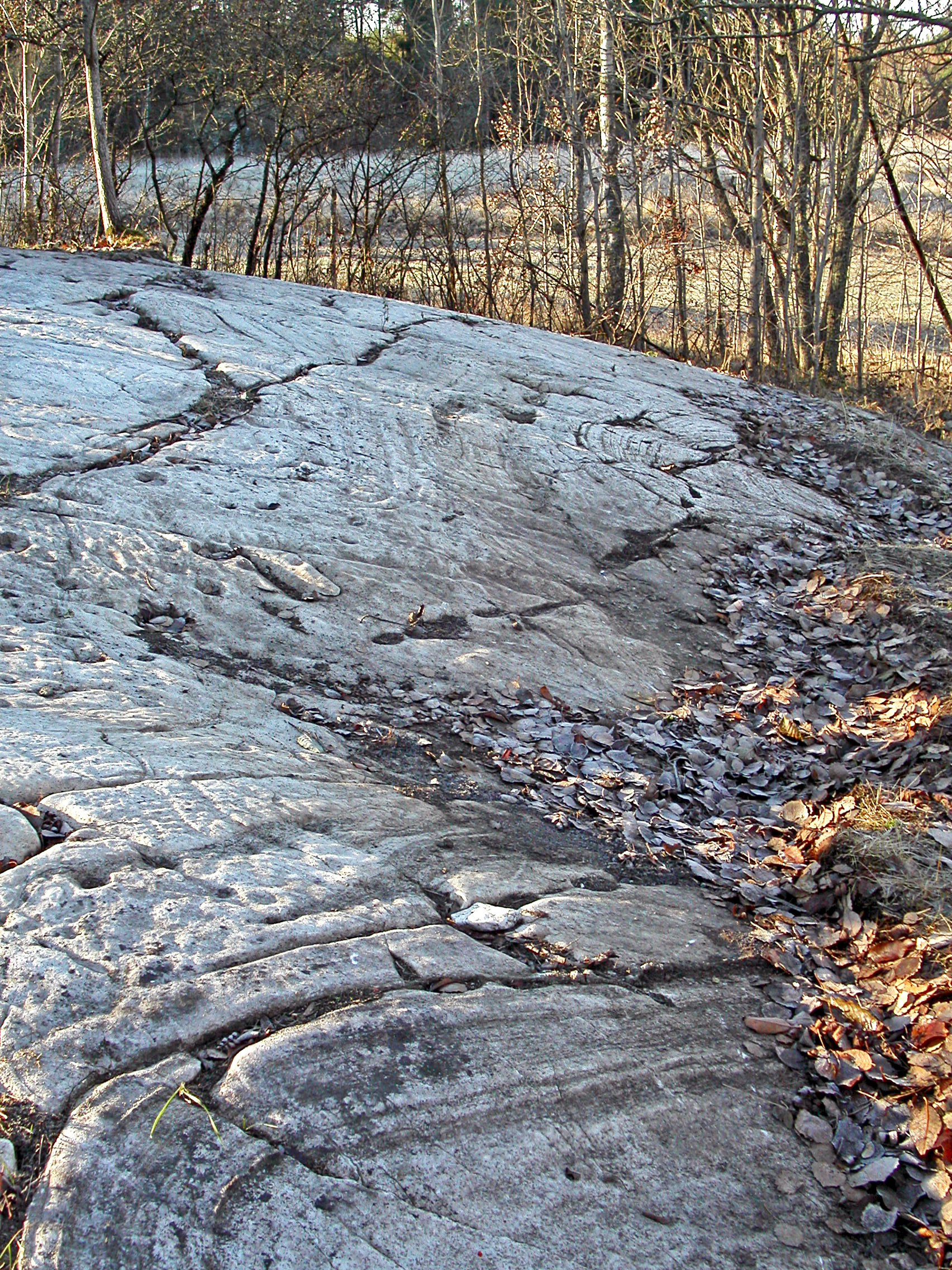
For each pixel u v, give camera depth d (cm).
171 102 1478
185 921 294
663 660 592
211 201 1351
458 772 441
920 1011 336
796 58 1334
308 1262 217
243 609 518
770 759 520
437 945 311
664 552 709
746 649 629
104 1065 251
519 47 1520
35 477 570
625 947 341
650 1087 285
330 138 1333
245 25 1275
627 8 1248
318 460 675
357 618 539
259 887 314
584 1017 302
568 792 449
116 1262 214
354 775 411
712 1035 313
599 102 1373
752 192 1415
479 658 536
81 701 401
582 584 645
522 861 376
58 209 1212
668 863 414
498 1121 259
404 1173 239
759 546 753
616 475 770
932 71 1467
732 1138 279
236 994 272
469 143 1467
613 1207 248
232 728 418
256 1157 234
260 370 769
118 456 614
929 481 931
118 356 738
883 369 1564
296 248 1477
